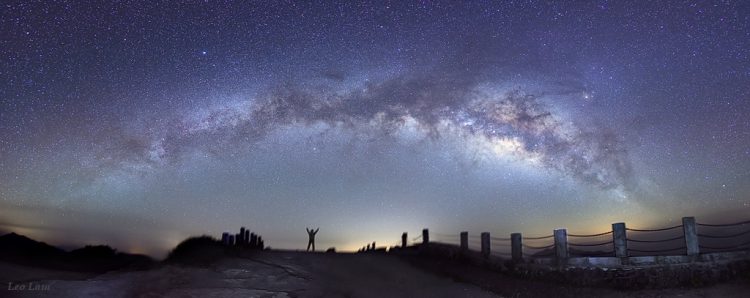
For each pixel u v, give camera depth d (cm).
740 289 1407
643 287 1563
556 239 2039
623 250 1856
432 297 1606
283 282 1700
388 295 1612
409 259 2589
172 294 1378
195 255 2308
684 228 1783
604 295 1563
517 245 2175
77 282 1415
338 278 1881
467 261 2331
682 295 1449
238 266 2008
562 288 1708
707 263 1653
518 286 1797
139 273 1641
